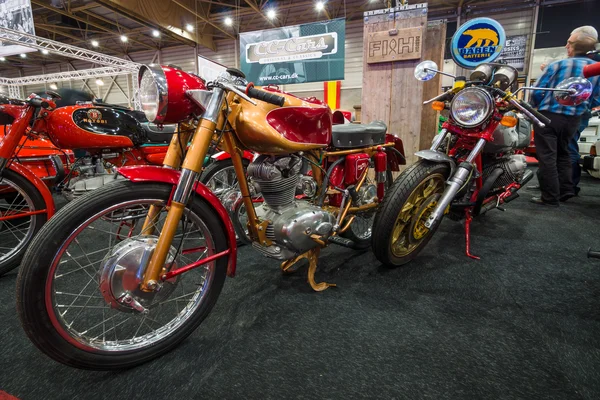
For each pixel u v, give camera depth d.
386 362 1.06
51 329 0.88
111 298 0.96
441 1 8.10
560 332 1.19
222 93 0.99
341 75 3.86
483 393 0.94
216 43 10.70
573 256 1.82
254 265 1.79
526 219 2.53
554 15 7.62
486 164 2.17
